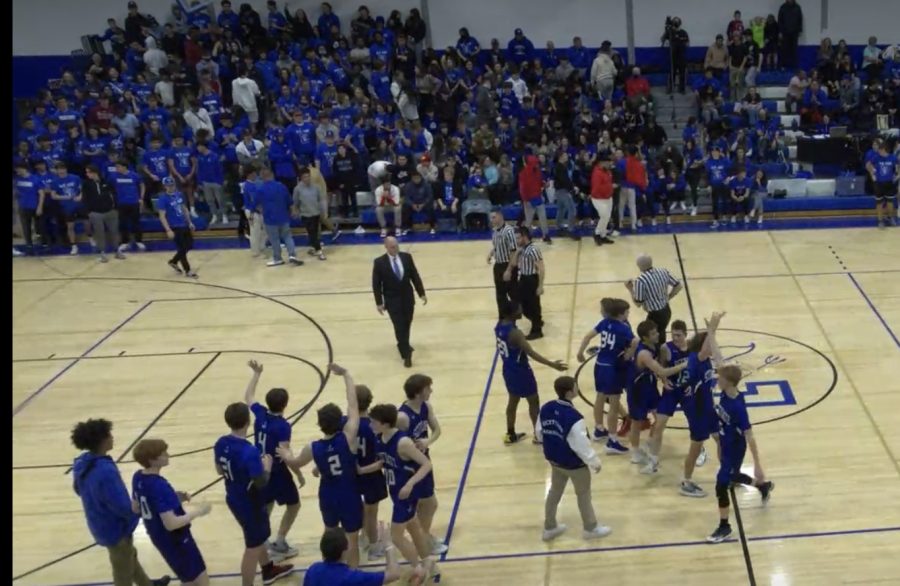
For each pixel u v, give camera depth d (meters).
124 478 9.42
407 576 7.34
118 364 12.77
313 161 20.14
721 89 23.25
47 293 16.11
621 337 9.12
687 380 8.37
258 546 7.12
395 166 19.45
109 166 18.95
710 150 19.08
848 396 10.45
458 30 25.39
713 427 8.35
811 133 21.28
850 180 19.33
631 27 24.88
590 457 7.48
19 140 21.08
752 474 8.88
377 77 22.77
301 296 15.38
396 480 7.11
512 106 22.25
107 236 18.12
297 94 21.88
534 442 9.84
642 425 9.20
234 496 7.01
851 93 21.94
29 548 8.33
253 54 23.70
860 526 7.90
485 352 12.49
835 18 24.25
